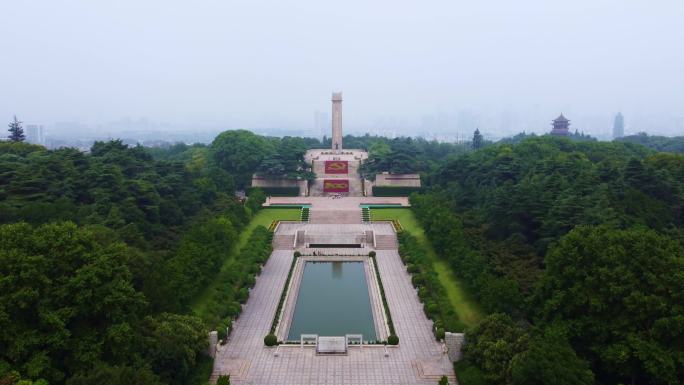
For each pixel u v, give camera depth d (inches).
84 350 1576.0
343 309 2618.1
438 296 2532.0
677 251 1915.6
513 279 2267.5
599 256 1854.1
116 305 1664.6
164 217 3230.8
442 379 1733.5
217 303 2381.9
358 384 1873.8
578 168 3850.9
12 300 1501.0
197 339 1902.1
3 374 1430.9
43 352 1505.9
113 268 1759.4
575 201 2768.2
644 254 1817.2
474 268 2522.1
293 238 3794.3
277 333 2281.0
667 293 1713.8
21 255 1592.0
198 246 2623.0
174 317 1963.6
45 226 1766.7
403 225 4094.5
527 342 1743.4
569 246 1946.4
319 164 5821.9
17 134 5083.7
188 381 1774.1
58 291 1589.6
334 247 3715.6
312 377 1919.3
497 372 1733.5
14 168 2960.1
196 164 5295.3
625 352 1636.3
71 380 1381.6
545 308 1889.8
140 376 1450.5
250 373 1939.0
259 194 4527.6
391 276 3038.9
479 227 3181.6
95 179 3107.8
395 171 5211.6
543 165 4060.0
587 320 1784.0
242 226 3828.7
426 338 2239.2
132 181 3240.7
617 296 1738.4
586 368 1603.1
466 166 4862.2
